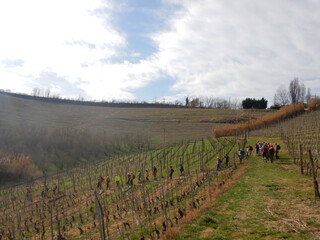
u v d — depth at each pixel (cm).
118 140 7706
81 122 10656
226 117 10238
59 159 6309
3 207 3378
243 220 1334
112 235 1611
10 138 6794
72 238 1828
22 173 5181
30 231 2295
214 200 1758
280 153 3216
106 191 3162
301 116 6744
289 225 1209
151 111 12838
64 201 3164
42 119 10519
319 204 1434
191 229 1282
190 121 10194
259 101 12206
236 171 2708
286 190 1770
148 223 1631
